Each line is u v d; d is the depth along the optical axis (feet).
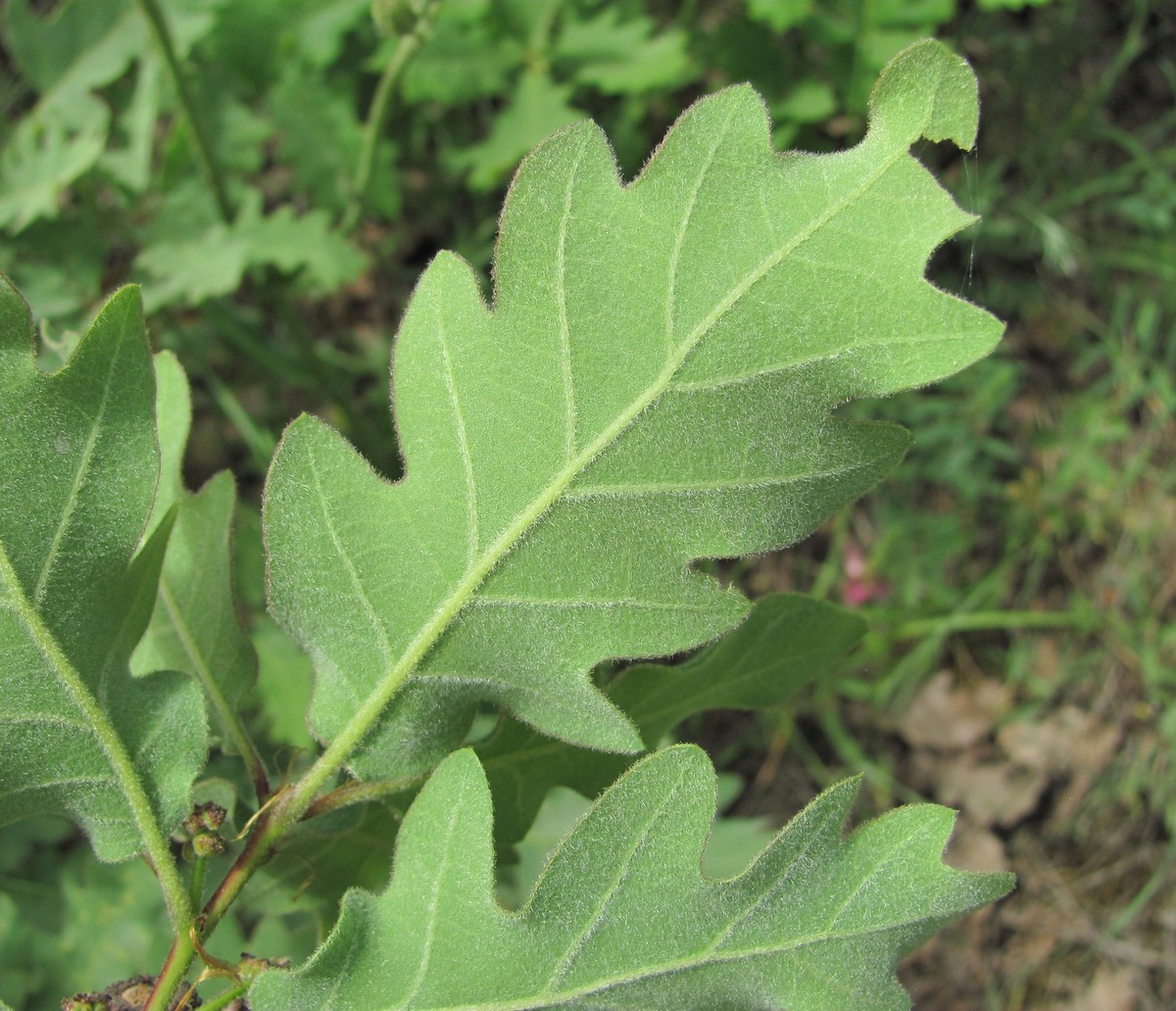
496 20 1.22
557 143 0.46
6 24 1.08
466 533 0.48
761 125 0.46
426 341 0.48
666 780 0.46
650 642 0.48
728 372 0.46
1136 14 1.50
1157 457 1.51
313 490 0.48
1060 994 1.46
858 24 1.17
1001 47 1.46
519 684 0.49
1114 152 1.51
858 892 0.46
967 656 1.49
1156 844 1.48
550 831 0.99
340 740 0.49
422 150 1.38
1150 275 1.52
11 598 0.46
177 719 0.49
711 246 0.46
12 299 0.46
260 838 0.49
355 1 1.19
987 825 1.47
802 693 1.44
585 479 0.47
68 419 0.47
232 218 1.15
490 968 0.46
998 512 1.48
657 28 1.35
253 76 1.19
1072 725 1.48
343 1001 0.45
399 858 0.46
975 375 1.43
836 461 0.47
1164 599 1.49
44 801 0.48
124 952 0.95
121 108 1.21
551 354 0.47
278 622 0.49
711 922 0.46
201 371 1.24
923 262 0.45
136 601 0.49
